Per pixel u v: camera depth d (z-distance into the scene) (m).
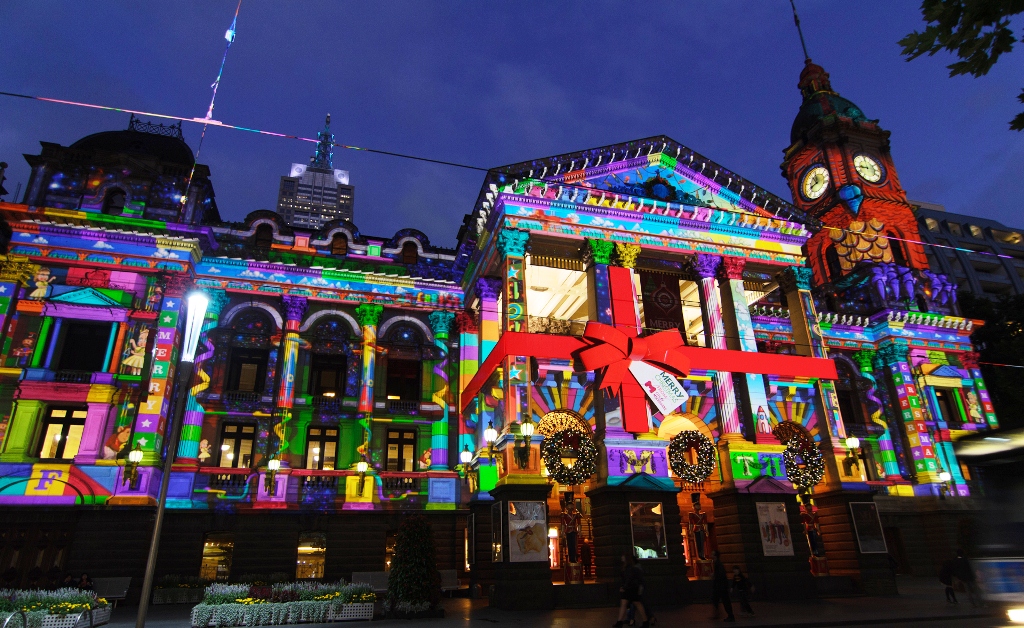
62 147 29.53
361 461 28.77
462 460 30.25
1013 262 72.38
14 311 26.70
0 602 15.62
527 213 28.12
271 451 28.44
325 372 31.27
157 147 32.16
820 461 28.78
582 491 29.44
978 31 6.54
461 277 33.97
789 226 32.00
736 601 24.22
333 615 18.53
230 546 26.92
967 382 39.16
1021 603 14.34
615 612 20.67
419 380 32.16
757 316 37.53
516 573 22.41
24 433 25.14
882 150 48.44
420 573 19.62
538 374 26.70
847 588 26.38
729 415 27.81
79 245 28.05
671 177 31.88
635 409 26.03
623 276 28.47
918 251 45.59
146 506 24.77
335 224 33.06
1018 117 7.06
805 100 52.47
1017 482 14.91
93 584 23.06
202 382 28.53
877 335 39.41
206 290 30.06
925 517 35.22
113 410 26.19
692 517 28.70
